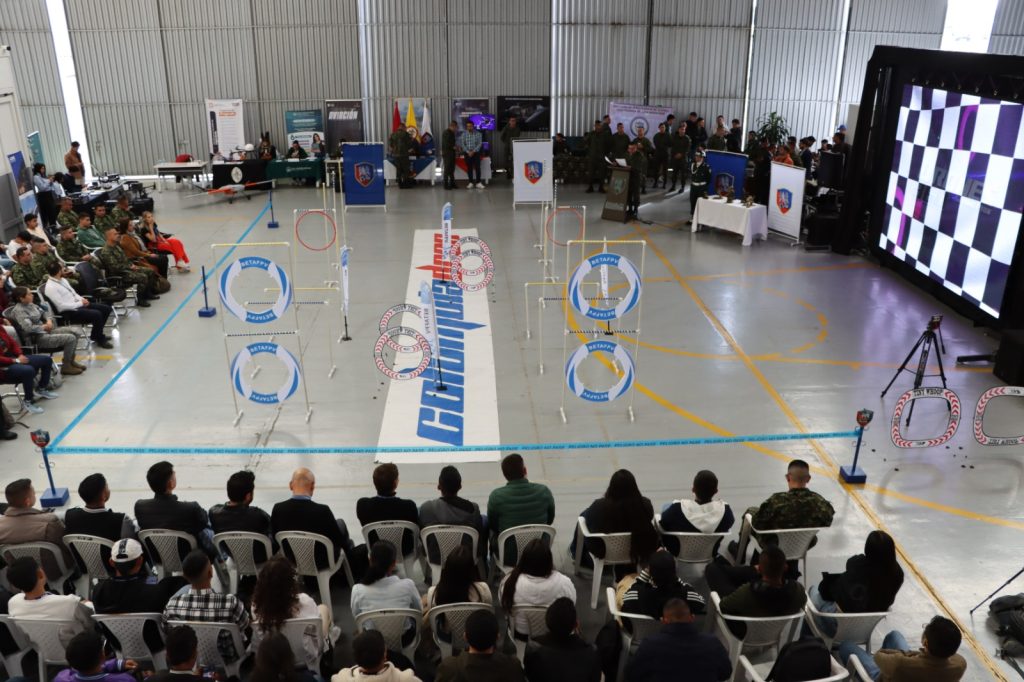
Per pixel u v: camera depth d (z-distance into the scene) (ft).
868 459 28.94
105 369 36.06
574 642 14.75
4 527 19.45
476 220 61.52
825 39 76.43
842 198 56.24
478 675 13.85
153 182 74.38
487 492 26.81
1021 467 28.53
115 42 71.56
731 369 36.09
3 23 69.21
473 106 75.56
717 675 14.69
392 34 73.92
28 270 38.78
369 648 13.98
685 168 71.31
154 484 20.22
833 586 18.54
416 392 33.83
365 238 56.39
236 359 29.07
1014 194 36.50
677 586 16.96
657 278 48.34
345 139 75.72
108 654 17.90
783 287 46.78
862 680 16.10
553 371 35.83
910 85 45.96
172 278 48.37
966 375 35.53
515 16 73.97
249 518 19.93
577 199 68.49
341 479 27.61
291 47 73.61
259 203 66.95
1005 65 36.70
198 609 16.52
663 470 28.14
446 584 17.16
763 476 27.84
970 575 22.93
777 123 77.66
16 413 32.12
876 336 39.65
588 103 77.51
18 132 53.67
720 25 75.31
